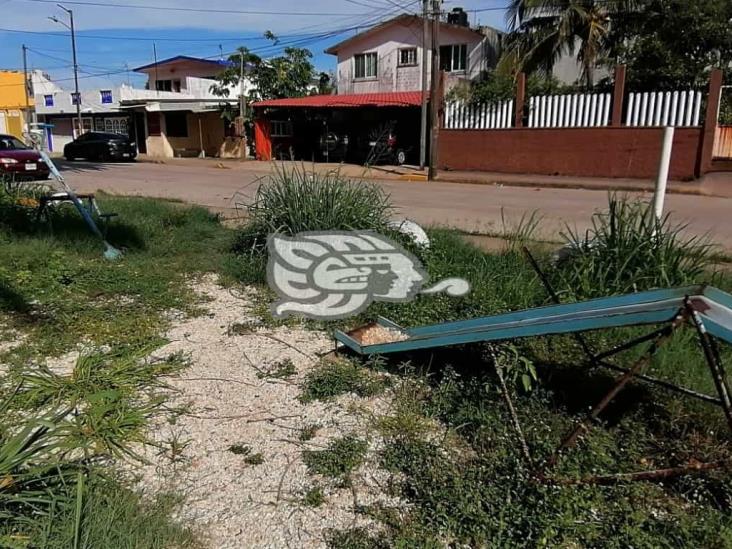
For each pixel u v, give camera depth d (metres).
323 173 7.01
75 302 5.10
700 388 3.33
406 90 26.27
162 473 2.81
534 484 2.56
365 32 26.25
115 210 9.31
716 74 14.52
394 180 17.38
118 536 2.29
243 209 9.59
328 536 2.40
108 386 3.57
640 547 2.28
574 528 2.36
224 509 2.56
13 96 37.78
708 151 14.98
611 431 3.04
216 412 3.38
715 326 2.48
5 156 15.01
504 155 18.06
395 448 2.98
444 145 19.08
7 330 4.48
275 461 2.91
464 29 24.22
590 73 19.77
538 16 19.61
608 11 18.59
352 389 3.63
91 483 2.58
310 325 4.71
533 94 17.92
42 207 7.95
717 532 2.34
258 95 28.11
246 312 5.02
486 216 10.03
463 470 2.76
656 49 17.06
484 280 5.23
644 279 4.52
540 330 2.96
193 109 28.78
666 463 2.79
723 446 2.89
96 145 26.05
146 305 5.11
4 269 5.66
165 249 7.03
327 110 23.88
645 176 15.91
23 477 2.37
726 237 8.06
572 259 5.09
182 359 4.05
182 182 16.38
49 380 3.58
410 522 2.46
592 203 11.96
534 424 3.05
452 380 3.58
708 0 16.95
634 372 2.57
